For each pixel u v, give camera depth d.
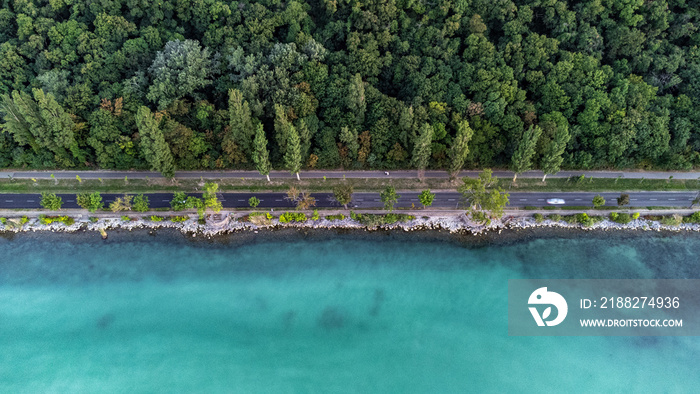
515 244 129.25
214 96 141.38
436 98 137.62
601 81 134.62
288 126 129.38
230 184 140.25
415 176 143.75
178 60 131.62
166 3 138.75
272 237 129.38
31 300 114.75
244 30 139.50
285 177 142.88
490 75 135.88
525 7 139.75
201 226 130.12
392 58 143.00
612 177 142.62
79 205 133.00
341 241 128.75
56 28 134.25
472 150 137.75
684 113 135.75
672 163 138.62
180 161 137.38
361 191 139.62
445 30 139.50
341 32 142.62
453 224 132.25
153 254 124.81
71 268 121.19
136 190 137.38
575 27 140.25
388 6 138.88
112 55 134.38
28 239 126.50
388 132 137.62
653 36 139.50
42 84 132.75
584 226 131.88
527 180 142.12
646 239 129.50
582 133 137.62
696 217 130.88
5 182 136.88
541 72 137.62
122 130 135.12
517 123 134.62
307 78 137.12
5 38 137.75
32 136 133.00
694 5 141.25
